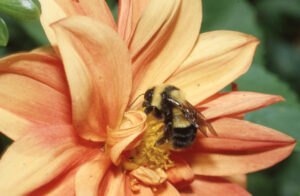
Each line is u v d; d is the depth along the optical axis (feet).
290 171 1.00
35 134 0.62
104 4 0.67
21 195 0.60
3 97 0.63
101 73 0.64
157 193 0.69
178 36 0.70
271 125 0.81
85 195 0.62
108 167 0.67
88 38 0.62
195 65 0.71
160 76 0.70
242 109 0.68
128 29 0.67
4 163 0.60
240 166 0.70
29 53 0.62
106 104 0.66
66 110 0.65
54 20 0.63
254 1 1.05
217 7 0.87
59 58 0.64
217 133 0.70
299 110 0.83
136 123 0.67
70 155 0.64
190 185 0.71
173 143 0.70
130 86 0.66
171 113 0.70
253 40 0.70
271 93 0.84
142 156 0.70
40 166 0.61
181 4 0.69
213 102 0.70
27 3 0.63
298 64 1.09
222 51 0.70
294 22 1.07
